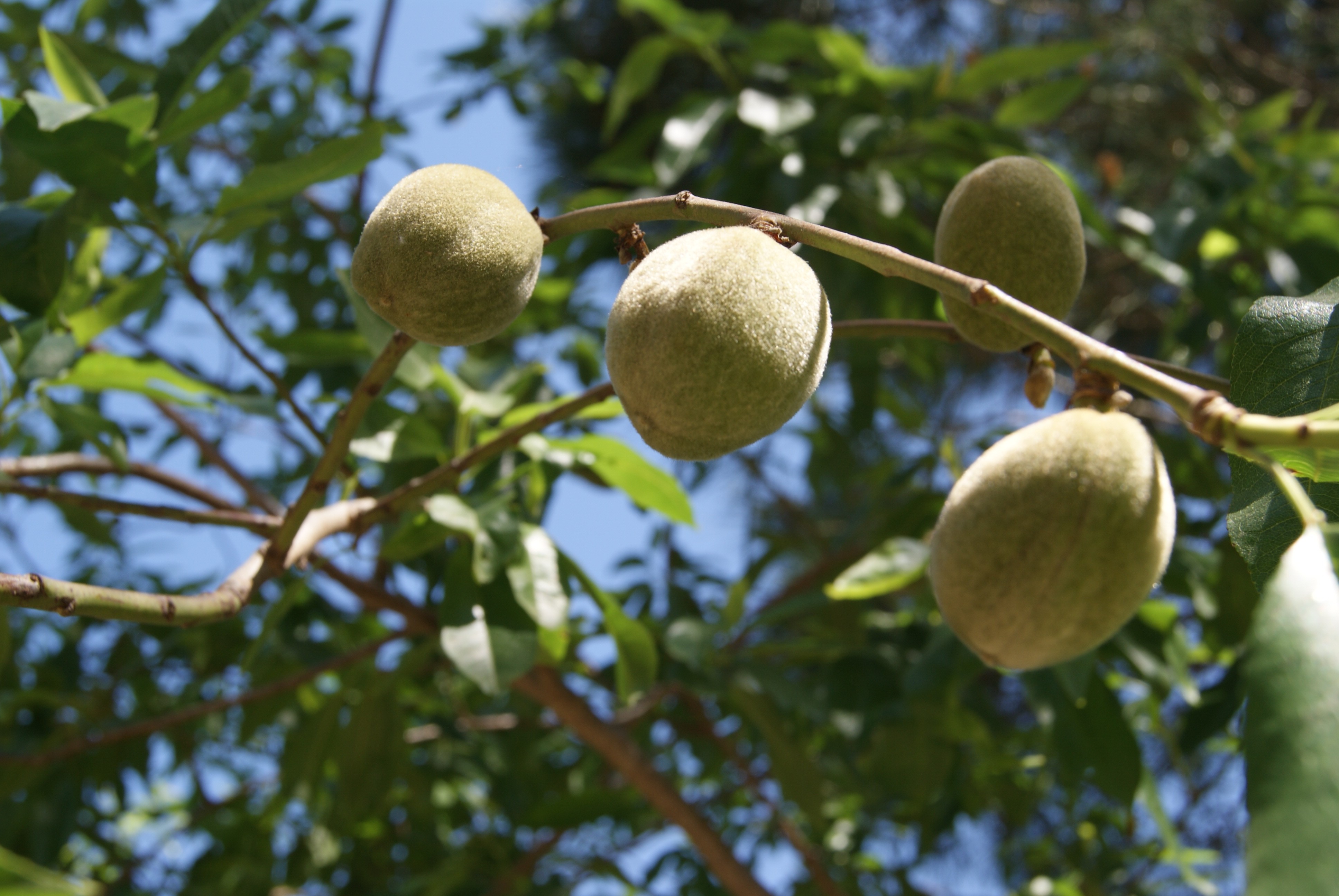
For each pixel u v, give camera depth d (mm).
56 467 2270
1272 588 878
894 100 3141
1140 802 3301
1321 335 1223
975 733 2732
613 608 2189
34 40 3463
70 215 1828
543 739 3664
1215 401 898
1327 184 3543
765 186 3098
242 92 1914
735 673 2693
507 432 1775
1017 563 978
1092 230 2877
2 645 1730
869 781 3035
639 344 1073
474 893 3314
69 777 2953
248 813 3539
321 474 1455
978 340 1383
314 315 3719
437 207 1202
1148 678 2467
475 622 1968
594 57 6844
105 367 2059
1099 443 986
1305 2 6074
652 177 3439
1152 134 5516
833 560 3176
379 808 2967
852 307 3439
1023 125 3127
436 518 1940
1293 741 800
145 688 3402
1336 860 729
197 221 1936
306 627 3020
